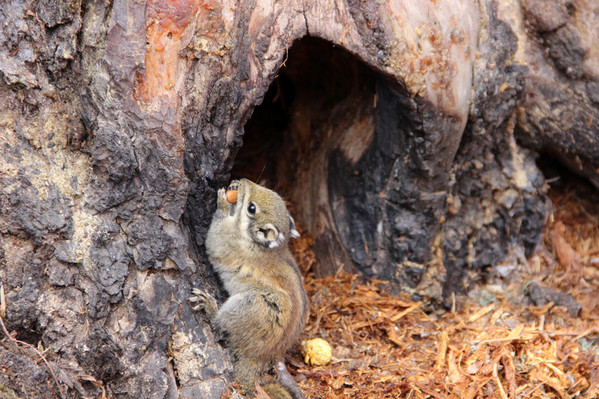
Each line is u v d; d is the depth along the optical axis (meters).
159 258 4.08
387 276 5.77
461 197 5.81
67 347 3.81
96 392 3.85
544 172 6.70
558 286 5.96
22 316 3.73
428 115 4.97
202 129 4.30
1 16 3.70
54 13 3.76
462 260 5.90
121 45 3.77
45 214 3.79
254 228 4.67
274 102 7.30
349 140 5.74
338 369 4.82
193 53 4.04
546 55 5.68
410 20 4.63
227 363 4.34
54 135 3.87
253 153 6.89
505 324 5.40
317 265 6.05
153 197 4.03
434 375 4.73
